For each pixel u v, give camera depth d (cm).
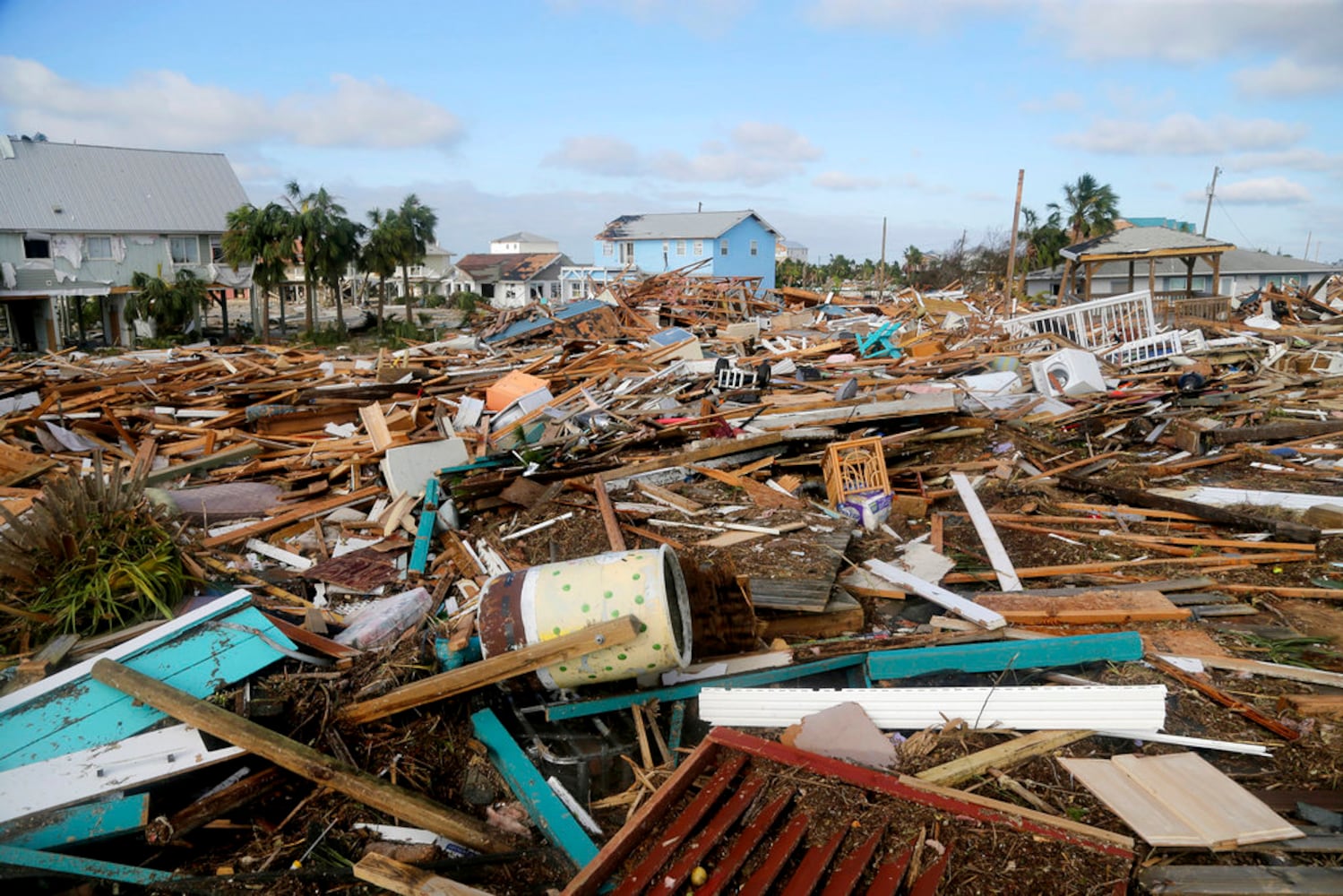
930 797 391
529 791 456
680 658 501
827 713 464
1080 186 4888
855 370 1612
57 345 3631
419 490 909
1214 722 474
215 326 4278
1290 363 1653
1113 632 568
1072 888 342
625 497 870
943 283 4862
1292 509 827
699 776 433
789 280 5688
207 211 4081
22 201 3647
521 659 469
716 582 596
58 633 512
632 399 1387
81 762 418
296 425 1183
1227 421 1208
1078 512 841
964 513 850
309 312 3812
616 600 488
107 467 995
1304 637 568
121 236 3828
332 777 435
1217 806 383
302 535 841
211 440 1095
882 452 864
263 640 492
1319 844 360
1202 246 2728
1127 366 1588
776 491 872
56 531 545
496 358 1875
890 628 622
